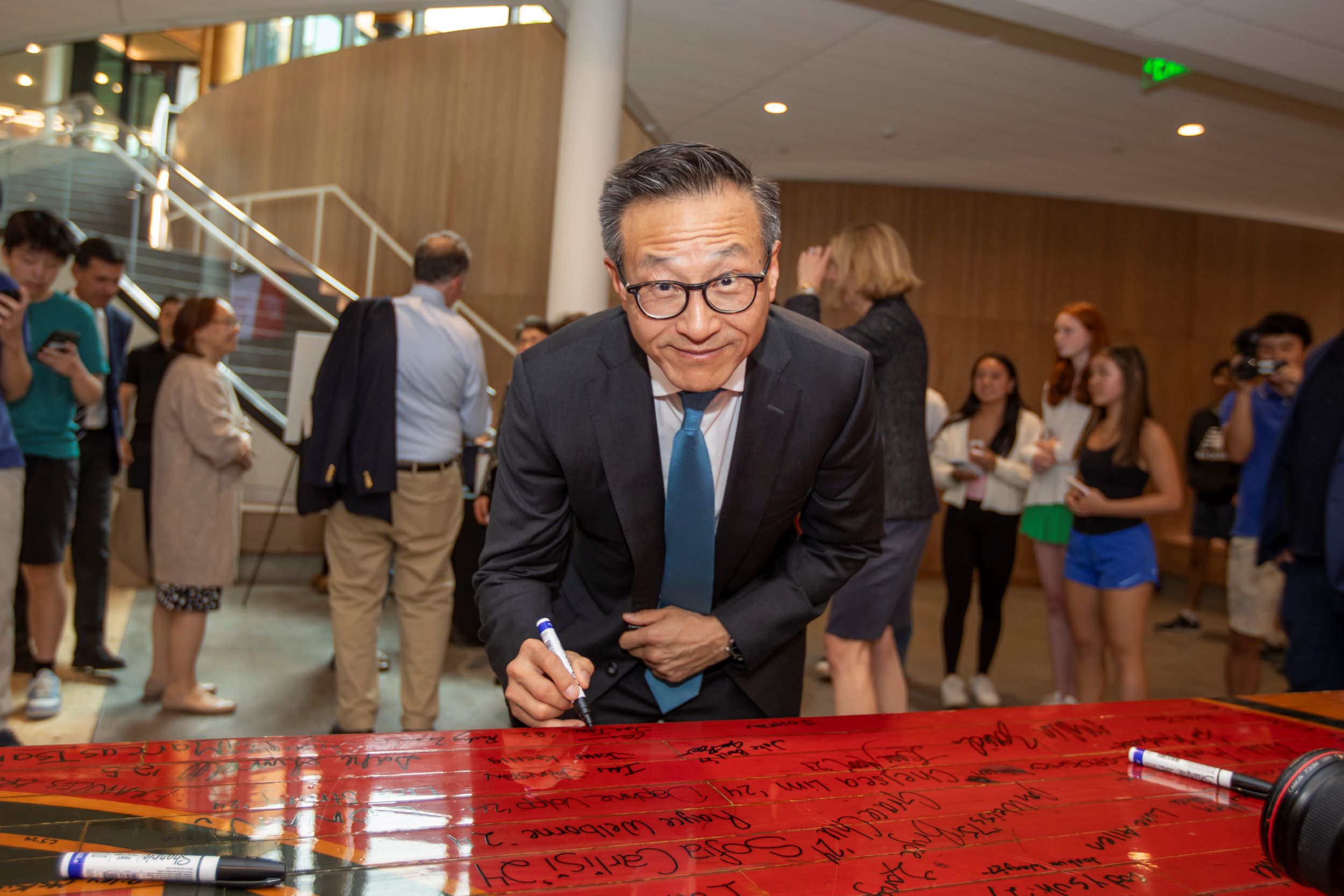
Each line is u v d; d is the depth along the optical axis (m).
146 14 5.83
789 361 1.30
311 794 0.94
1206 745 1.25
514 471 1.36
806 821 0.94
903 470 2.47
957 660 3.93
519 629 1.29
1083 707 1.42
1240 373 3.29
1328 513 2.20
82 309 3.20
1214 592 7.69
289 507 5.66
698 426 1.25
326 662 4.01
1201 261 8.60
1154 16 4.34
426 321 2.98
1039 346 8.37
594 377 1.29
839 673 2.42
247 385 6.53
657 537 1.34
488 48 8.95
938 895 0.79
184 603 3.16
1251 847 0.92
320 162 9.55
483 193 8.91
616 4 4.40
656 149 1.08
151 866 0.74
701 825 0.91
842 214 8.22
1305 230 8.69
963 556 3.95
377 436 2.86
